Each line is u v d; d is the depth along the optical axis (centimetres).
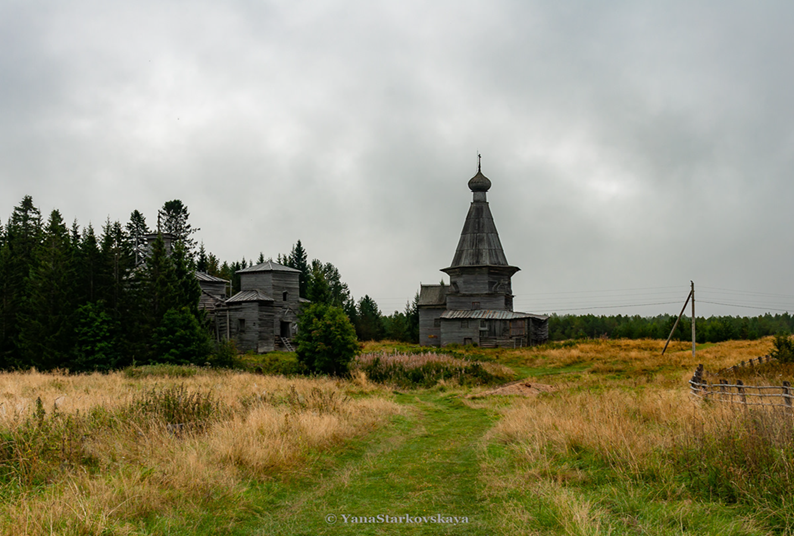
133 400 1336
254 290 5638
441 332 6112
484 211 6750
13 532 593
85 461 921
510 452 1163
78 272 4175
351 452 1241
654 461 901
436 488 945
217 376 2956
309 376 3083
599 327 16712
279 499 867
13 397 1619
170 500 762
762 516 694
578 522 668
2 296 4244
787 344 3059
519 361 4538
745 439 866
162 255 4353
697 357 4203
